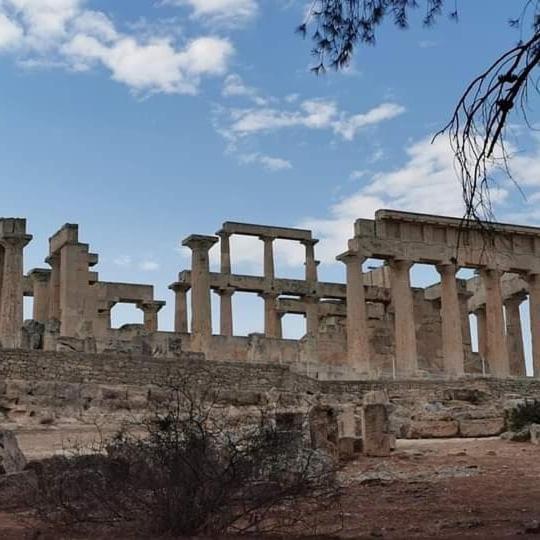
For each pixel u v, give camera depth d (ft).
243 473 54.95
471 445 116.16
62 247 205.16
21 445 101.55
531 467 90.43
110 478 56.70
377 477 85.97
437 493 73.46
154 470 55.06
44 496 58.80
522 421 126.00
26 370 137.90
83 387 131.34
